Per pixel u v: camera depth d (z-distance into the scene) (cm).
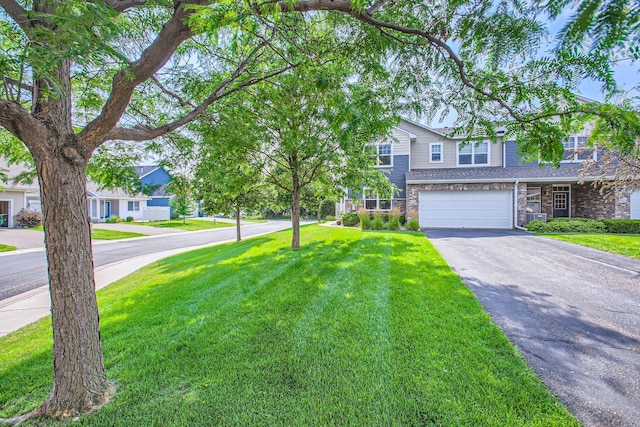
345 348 288
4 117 180
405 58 294
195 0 181
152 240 1673
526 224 1384
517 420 195
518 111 266
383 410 206
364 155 738
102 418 208
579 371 249
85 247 223
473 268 616
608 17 102
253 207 1290
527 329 329
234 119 383
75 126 369
